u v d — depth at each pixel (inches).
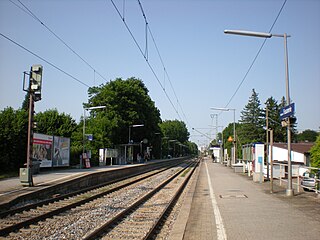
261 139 3159.5
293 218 450.0
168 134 5703.7
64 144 1593.3
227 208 538.3
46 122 2396.7
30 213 521.0
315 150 820.0
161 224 468.8
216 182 1024.9
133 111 2871.6
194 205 585.0
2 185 784.3
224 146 3331.7
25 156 1304.1
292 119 676.7
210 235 369.1
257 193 728.3
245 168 1528.1
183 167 2284.7
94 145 2218.3
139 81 3312.0
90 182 998.4
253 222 428.5
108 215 530.6
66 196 709.9
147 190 917.2
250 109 3678.6
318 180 650.2
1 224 440.5
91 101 2982.3
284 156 1728.6
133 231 421.7
